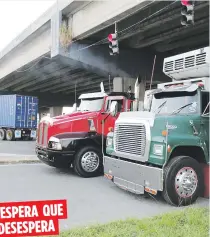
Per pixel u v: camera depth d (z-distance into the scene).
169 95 7.93
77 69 24.45
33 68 25.92
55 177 9.99
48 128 10.15
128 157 7.30
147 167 6.70
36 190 8.12
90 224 5.43
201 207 6.45
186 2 9.34
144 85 20.14
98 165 10.12
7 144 22.88
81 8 16.86
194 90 7.21
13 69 28.30
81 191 8.07
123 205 6.81
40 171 11.12
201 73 8.07
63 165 10.62
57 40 18.00
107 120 10.55
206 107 7.16
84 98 11.66
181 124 6.81
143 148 6.86
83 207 6.61
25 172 10.87
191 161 6.84
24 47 25.00
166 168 6.67
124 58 19.91
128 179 7.24
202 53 7.93
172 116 6.87
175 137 6.62
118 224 5.27
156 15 13.84
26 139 27.98
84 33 17.00
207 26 14.72
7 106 28.12
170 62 8.91
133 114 7.47
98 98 11.05
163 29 15.91
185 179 6.75
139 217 5.93
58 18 17.94
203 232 4.79
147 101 8.46
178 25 15.05
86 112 10.66
